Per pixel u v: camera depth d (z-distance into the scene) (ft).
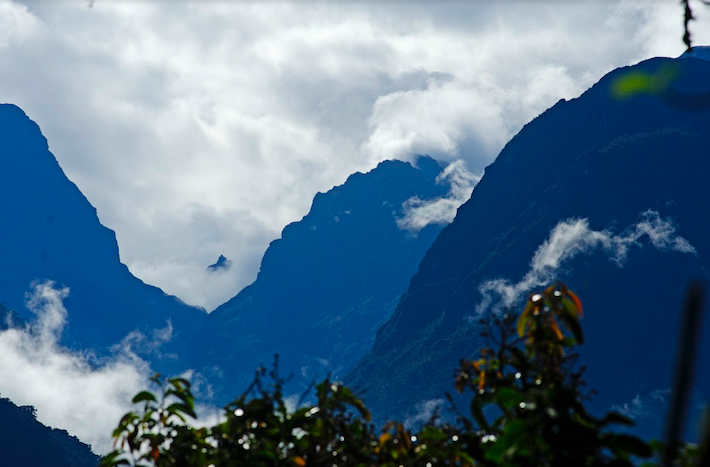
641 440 26.03
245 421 35.12
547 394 27.94
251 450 34.81
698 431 11.20
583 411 27.63
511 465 27.14
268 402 35.32
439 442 35.09
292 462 34.40
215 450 35.65
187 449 34.96
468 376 34.96
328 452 35.86
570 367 33.96
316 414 35.76
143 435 35.68
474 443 32.17
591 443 26.40
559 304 34.17
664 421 10.93
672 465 23.67
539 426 27.14
